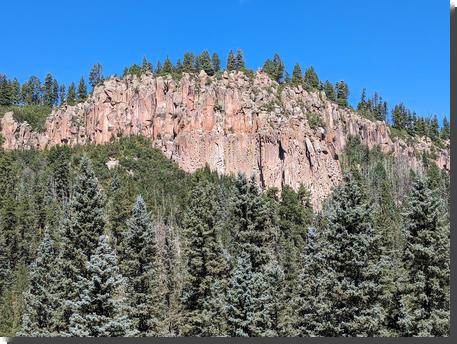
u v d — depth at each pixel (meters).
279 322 46.66
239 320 39.91
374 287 36.12
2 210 84.62
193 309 45.09
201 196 46.81
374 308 35.88
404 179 196.75
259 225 45.16
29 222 85.38
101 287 37.31
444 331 35.91
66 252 43.94
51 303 46.12
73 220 43.84
